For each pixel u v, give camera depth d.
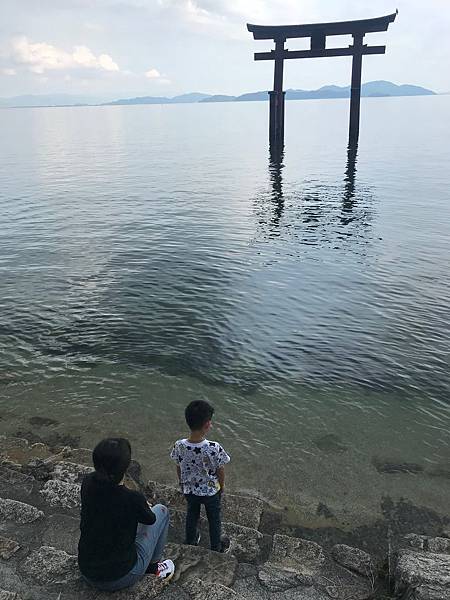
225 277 15.52
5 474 6.29
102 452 3.72
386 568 5.33
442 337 11.45
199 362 10.58
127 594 4.20
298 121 114.56
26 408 8.89
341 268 16.17
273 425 8.45
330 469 7.34
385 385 9.65
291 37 41.66
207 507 4.85
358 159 43.09
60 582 4.31
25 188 31.83
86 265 16.75
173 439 8.05
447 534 6.16
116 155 51.72
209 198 28.00
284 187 31.05
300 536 6.04
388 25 38.91
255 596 4.55
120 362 10.57
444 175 33.53
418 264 16.34
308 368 10.30
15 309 13.22
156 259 17.33
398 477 7.18
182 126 111.00
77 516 5.54
